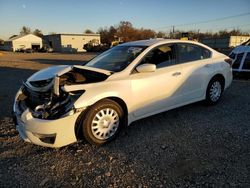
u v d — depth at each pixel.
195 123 4.54
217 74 5.46
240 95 6.59
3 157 3.46
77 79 3.86
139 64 4.18
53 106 3.42
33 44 71.06
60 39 65.50
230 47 45.25
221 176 2.88
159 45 4.55
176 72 4.60
